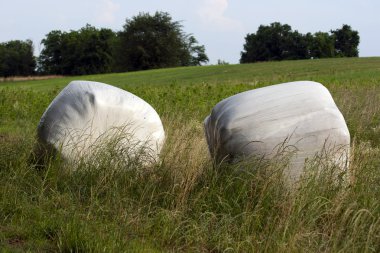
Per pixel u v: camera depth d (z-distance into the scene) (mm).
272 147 6266
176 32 84688
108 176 6297
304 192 5656
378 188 6133
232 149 6371
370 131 10773
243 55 102000
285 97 6500
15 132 10648
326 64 49000
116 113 7191
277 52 99500
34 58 93312
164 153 7141
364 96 14352
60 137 7055
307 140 6262
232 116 6414
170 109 12609
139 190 6156
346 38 102812
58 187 6312
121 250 4895
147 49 84438
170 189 6113
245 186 5852
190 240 5293
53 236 5195
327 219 5523
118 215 5605
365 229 5328
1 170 6738
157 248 5188
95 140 6918
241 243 5137
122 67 85062
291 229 5223
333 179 6004
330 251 5102
